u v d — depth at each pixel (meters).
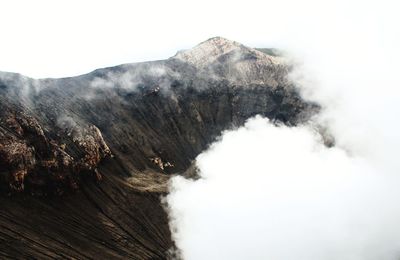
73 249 92.88
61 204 101.25
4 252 81.25
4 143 96.25
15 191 93.69
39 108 122.81
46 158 104.44
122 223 109.44
